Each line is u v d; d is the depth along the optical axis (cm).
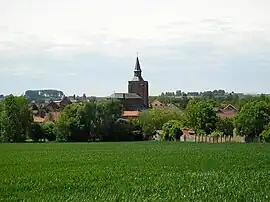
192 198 2544
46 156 6688
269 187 2942
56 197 2628
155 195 2617
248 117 12012
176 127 13225
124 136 13175
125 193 2717
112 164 5181
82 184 3253
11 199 2614
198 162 5291
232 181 3309
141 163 5284
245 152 7075
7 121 13138
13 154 7194
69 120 12825
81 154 7138
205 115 13638
